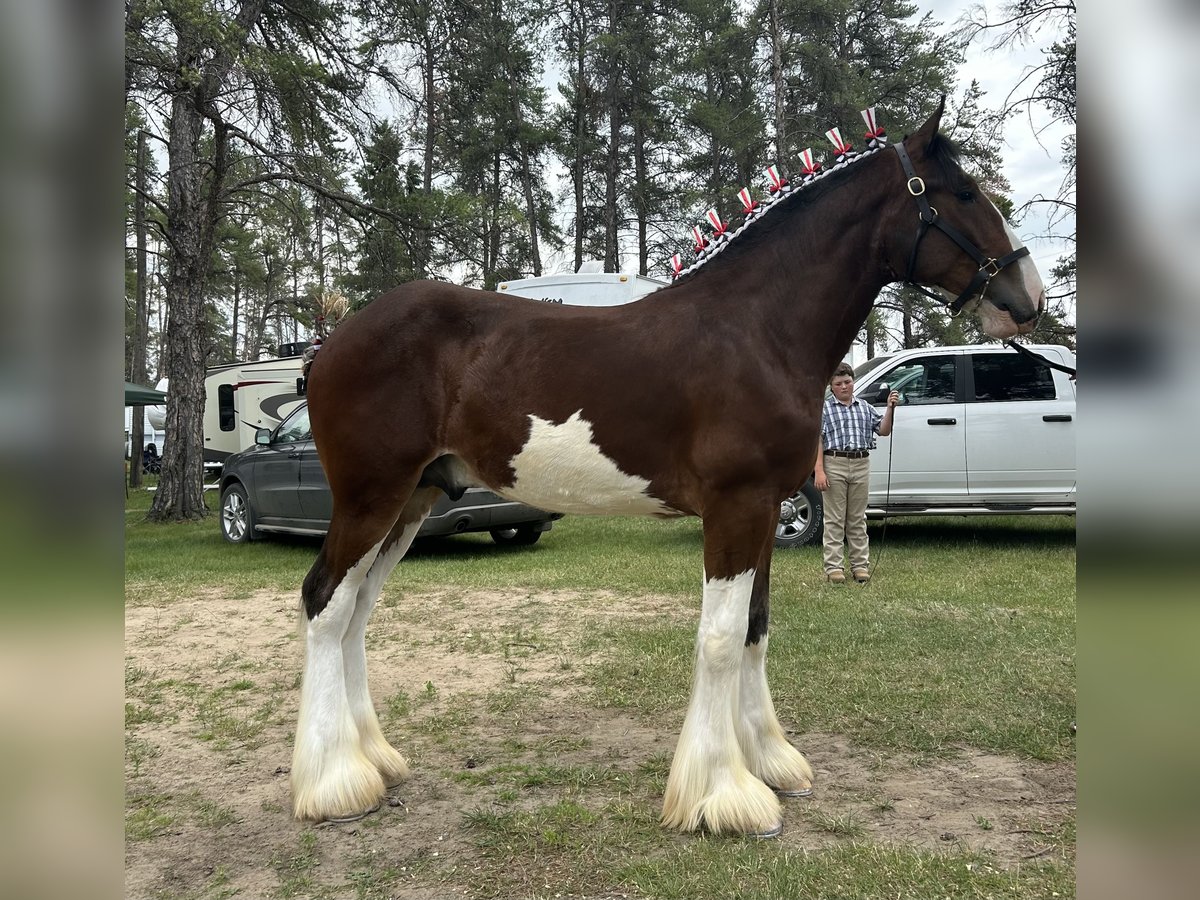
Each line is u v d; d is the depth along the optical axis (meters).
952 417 7.61
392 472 2.78
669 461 2.64
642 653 4.60
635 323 2.71
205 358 12.41
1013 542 8.53
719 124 22.03
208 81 10.33
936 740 3.25
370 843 2.53
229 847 2.53
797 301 2.69
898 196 2.71
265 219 14.37
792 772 2.81
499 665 4.47
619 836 2.52
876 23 21.20
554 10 24.73
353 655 3.05
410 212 12.85
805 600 5.77
